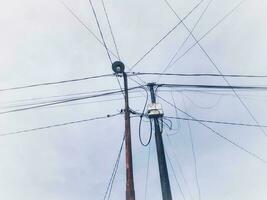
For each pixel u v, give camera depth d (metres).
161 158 9.22
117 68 9.83
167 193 8.70
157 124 9.69
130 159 8.35
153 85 10.20
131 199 7.70
